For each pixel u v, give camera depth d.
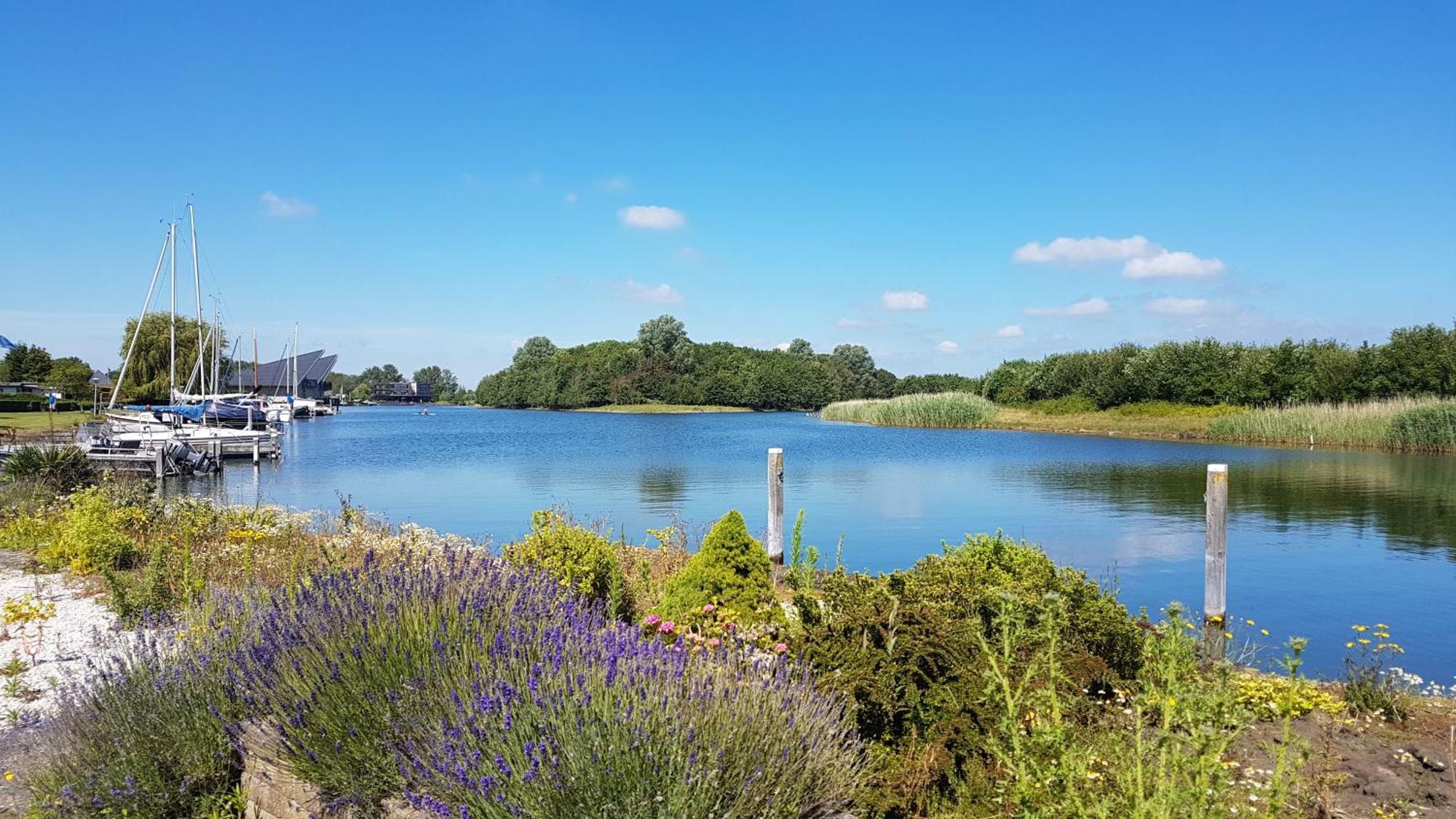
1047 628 4.44
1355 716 5.93
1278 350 51.06
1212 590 9.72
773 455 12.65
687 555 11.91
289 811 3.83
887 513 18.75
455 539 12.56
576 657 3.93
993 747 3.81
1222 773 3.38
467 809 3.06
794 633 5.17
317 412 101.38
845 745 4.09
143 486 18.44
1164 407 55.16
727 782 3.25
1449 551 13.86
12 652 7.27
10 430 41.22
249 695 4.18
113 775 4.04
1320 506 19.00
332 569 5.53
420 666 3.94
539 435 56.72
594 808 2.97
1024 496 21.44
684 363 117.69
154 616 7.85
